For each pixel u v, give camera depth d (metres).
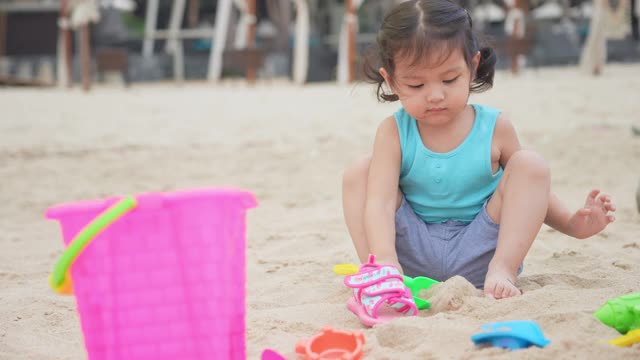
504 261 2.21
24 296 2.57
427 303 2.11
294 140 6.84
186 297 1.53
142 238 1.51
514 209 2.24
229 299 1.55
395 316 2.09
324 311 2.21
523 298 2.05
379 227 2.34
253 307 2.33
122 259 1.51
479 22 19.98
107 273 1.51
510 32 18.69
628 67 17.42
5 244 3.55
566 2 20.58
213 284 1.52
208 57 21.25
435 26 2.17
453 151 2.39
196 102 11.77
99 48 22.72
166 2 22.16
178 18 20.48
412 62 2.19
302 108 9.98
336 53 18.03
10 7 22.53
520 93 10.59
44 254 3.31
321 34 20.47
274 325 2.11
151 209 1.48
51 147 6.88
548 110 8.30
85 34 17.61
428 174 2.41
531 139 6.13
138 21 23.98
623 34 15.31
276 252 3.09
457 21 2.20
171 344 1.54
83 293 1.52
